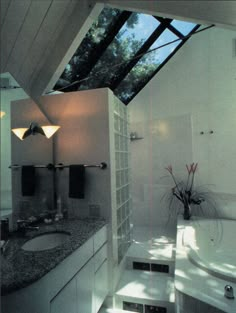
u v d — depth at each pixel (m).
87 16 1.84
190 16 1.46
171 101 3.21
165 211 3.36
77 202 2.14
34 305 1.08
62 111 2.20
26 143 1.88
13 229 1.68
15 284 1.01
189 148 2.90
